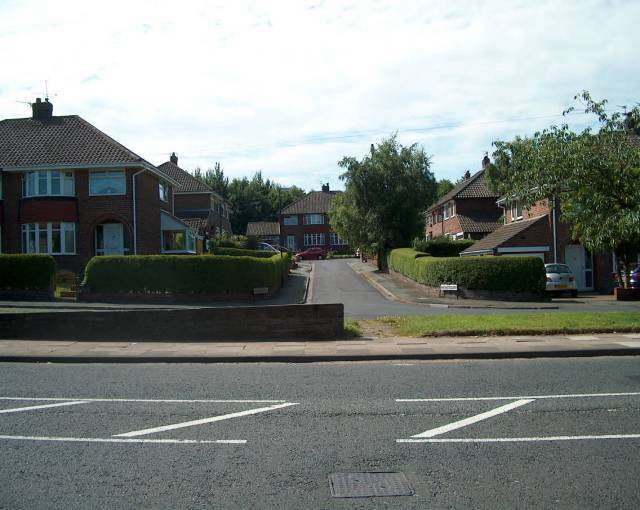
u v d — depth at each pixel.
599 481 5.18
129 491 5.06
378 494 4.95
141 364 11.59
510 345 12.57
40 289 23.55
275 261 29.84
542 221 33.69
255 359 11.84
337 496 4.92
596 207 15.60
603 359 11.48
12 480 5.33
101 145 32.75
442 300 25.75
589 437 6.44
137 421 7.24
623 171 15.06
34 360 12.02
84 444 6.35
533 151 16.81
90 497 4.94
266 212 100.50
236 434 6.68
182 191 54.56
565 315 15.95
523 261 26.12
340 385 9.27
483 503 4.76
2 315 14.52
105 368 11.14
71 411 7.73
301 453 6.01
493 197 49.19
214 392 8.84
